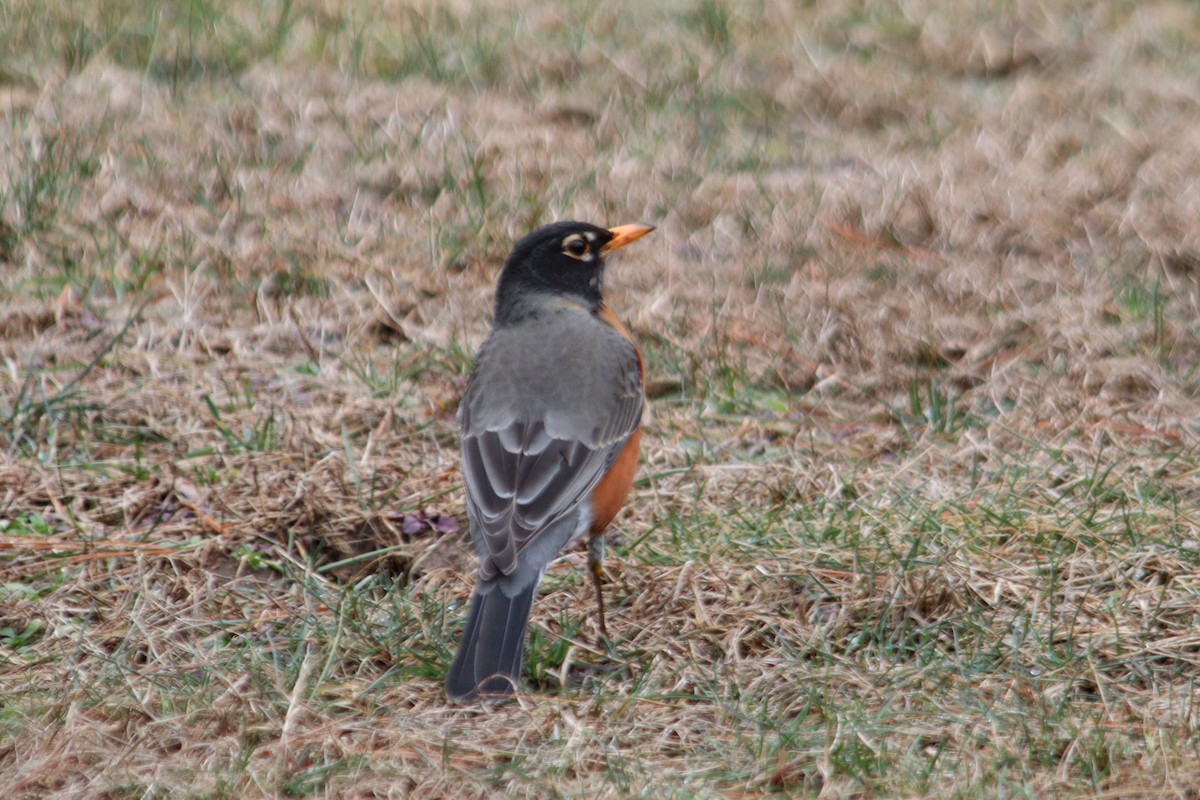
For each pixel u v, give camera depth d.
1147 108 21.02
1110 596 9.46
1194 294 15.23
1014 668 8.64
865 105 20.72
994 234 16.80
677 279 15.68
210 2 22.02
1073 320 14.62
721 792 7.41
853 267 15.98
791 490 11.24
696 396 13.28
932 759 7.54
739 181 18.17
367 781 7.53
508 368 9.83
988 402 13.13
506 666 8.43
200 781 7.48
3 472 11.20
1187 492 11.08
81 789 7.47
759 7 23.75
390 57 21.38
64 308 14.11
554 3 23.47
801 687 8.48
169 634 9.19
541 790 7.43
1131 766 7.51
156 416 12.30
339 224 16.52
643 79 21.16
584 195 17.61
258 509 10.81
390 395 12.92
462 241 16.17
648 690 8.60
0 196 16.12
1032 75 22.22
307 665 8.55
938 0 24.42
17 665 8.81
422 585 10.02
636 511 11.13
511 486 9.28
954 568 9.68
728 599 9.65
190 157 17.80
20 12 21.00
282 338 13.95
